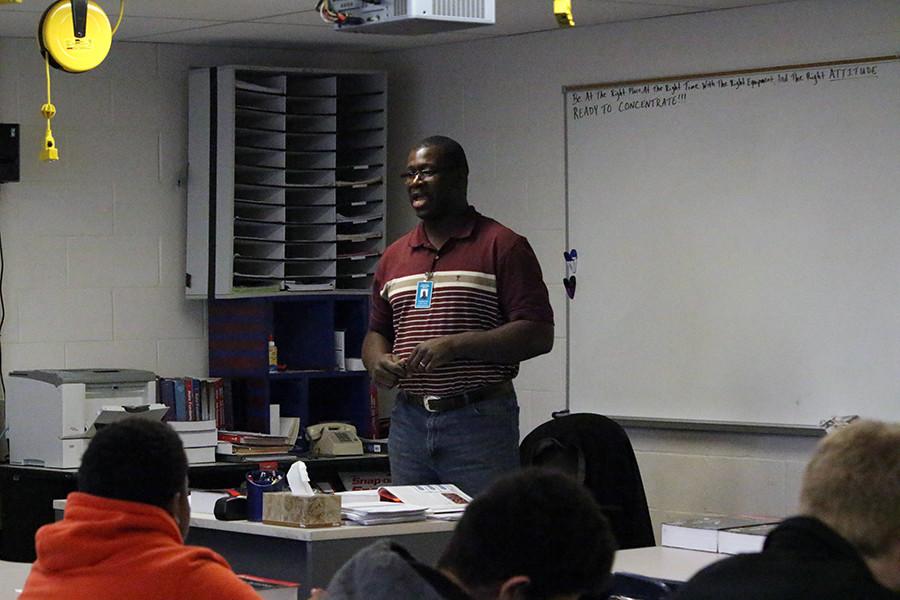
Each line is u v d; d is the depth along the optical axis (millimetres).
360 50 8312
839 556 2389
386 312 5707
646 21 7301
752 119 6926
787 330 6812
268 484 4637
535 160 7746
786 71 6812
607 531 2180
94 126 7684
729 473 6977
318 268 8016
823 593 2346
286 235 7969
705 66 7098
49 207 7555
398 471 5496
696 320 7113
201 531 4715
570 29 7594
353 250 8164
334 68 8180
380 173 8109
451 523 4520
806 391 6750
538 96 7730
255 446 7238
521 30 7660
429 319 5422
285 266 7941
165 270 7875
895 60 6492
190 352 7945
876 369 6543
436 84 8180
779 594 2373
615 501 5902
